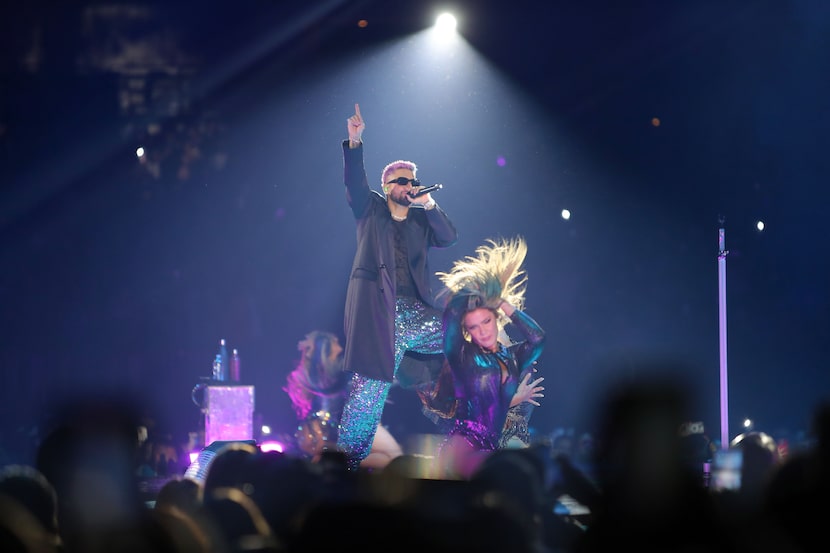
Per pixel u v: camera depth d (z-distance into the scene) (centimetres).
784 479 666
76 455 652
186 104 2036
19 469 633
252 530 602
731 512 666
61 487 652
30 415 2014
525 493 646
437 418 1091
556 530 705
